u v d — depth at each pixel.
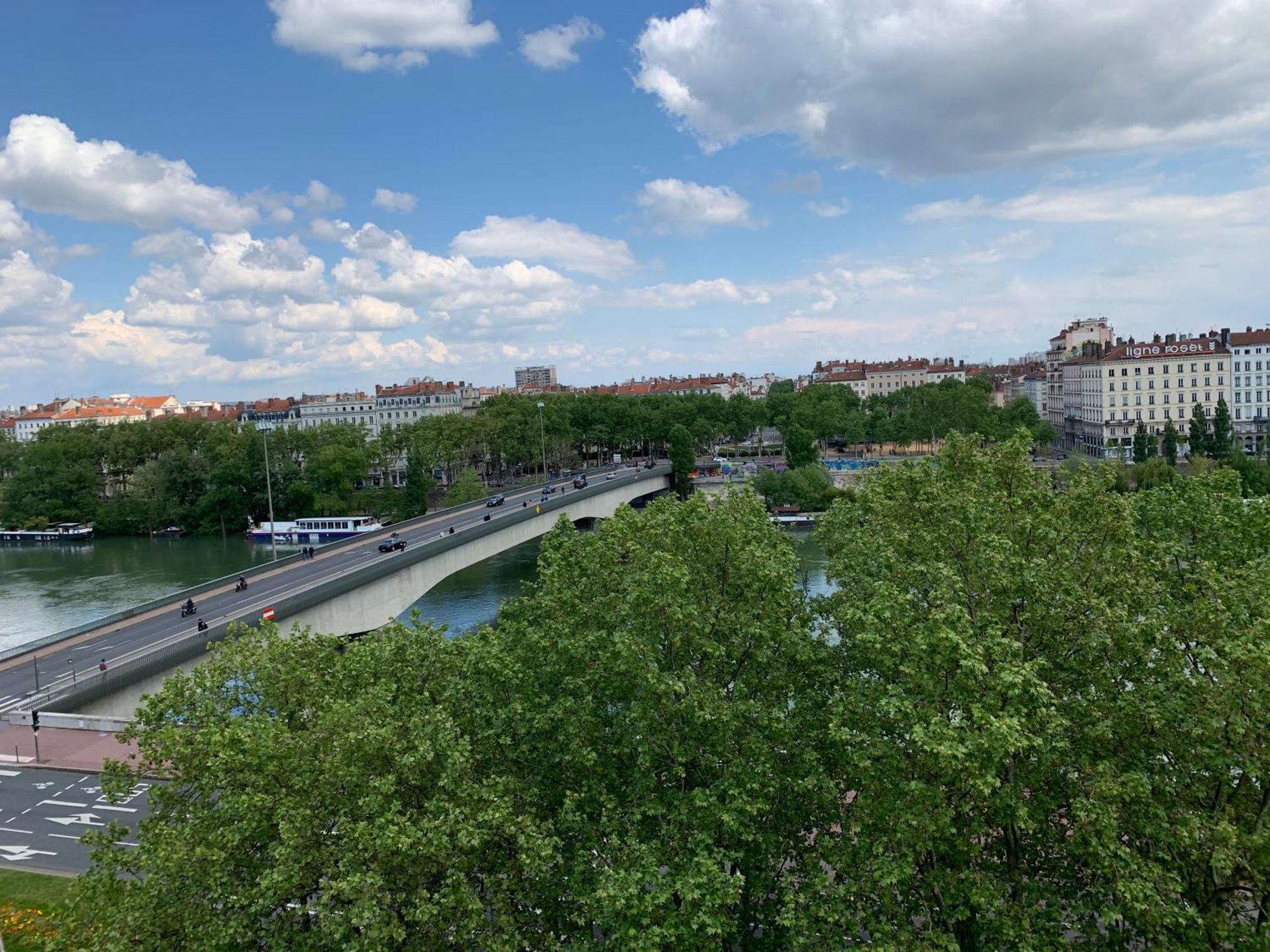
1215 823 25.75
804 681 34.59
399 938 25.16
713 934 27.67
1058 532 33.62
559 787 33.41
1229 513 36.75
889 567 33.56
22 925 39.12
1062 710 29.00
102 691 65.50
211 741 29.86
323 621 86.88
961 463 42.44
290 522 192.62
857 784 31.91
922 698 28.38
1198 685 26.56
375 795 27.12
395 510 197.25
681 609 31.11
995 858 31.19
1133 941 28.64
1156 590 31.33
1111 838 25.11
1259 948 25.14
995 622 29.38
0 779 56.84
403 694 35.41
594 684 34.00
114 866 30.59
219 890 27.72
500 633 37.75
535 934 29.94
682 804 29.73
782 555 35.66
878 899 29.14
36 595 136.25
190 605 87.81
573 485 183.75
